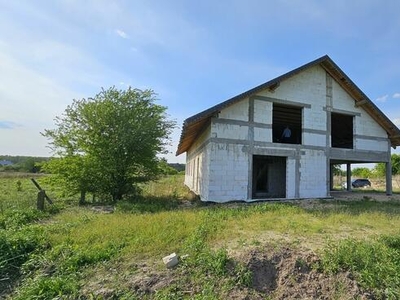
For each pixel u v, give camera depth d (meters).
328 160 13.62
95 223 6.65
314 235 5.60
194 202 11.70
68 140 11.19
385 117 14.74
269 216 7.57
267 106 12.42
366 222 6.88
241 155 11.72
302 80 13.37
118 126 11.26
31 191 14.99
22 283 4.04
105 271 4.17
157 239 5.30
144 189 14.72
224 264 4.18
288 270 4.13
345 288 3.79
